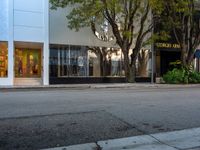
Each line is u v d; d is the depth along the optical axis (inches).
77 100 597.6
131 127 373.4
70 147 310.0
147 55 1428.4
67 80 1282.0
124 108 484.4
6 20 1187.3
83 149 306.8
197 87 1072.2
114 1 1107.3
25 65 1264.8
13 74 1207.6
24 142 324.5
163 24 1320.1
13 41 1197.1
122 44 1228.5
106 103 545.3
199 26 1355.8
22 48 1257.4
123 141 327.6
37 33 1229.7
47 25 1242.0
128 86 1132.5
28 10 1216.2
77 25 1183.6
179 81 1282.0
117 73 1366.9
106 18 1193.4
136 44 1243.2
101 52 1339.8
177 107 496.4
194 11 1325.0
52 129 363.6
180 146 313.7
